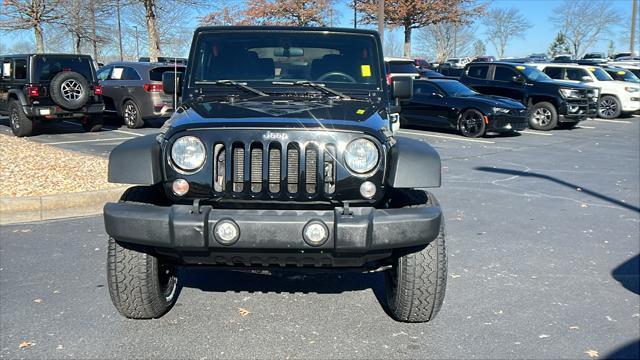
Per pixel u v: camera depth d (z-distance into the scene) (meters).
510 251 5.95
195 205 3.59
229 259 3.73
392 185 3.66
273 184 3.68
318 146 3.65
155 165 3.70
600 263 5.62
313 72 4.94
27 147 11.07
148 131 15.38
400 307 4.07
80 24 20.30
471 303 4.61
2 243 6.00
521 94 18.27
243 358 3.73
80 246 5.92
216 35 5.05
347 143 3.67
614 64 28.19
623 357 3.77
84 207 7.32
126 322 4.22
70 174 8.55
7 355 3.71
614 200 8.37
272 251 3.59
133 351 3.80
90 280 5.00
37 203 7.02
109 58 30.06
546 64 22.59
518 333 4.11
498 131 15.55
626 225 7.04
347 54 5.00
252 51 4.98
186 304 4.57
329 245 3.54
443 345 3.92
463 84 17.86
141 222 3.54
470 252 5.89
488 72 19.09
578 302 4.67
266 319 4.32
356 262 3.70
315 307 4.54
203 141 3.68
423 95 16.70
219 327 4.17
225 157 3.66
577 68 22.19
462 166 11.19
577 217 7.38
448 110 16.08
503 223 7.04
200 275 5.22
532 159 12.14
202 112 4.04
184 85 4.90
